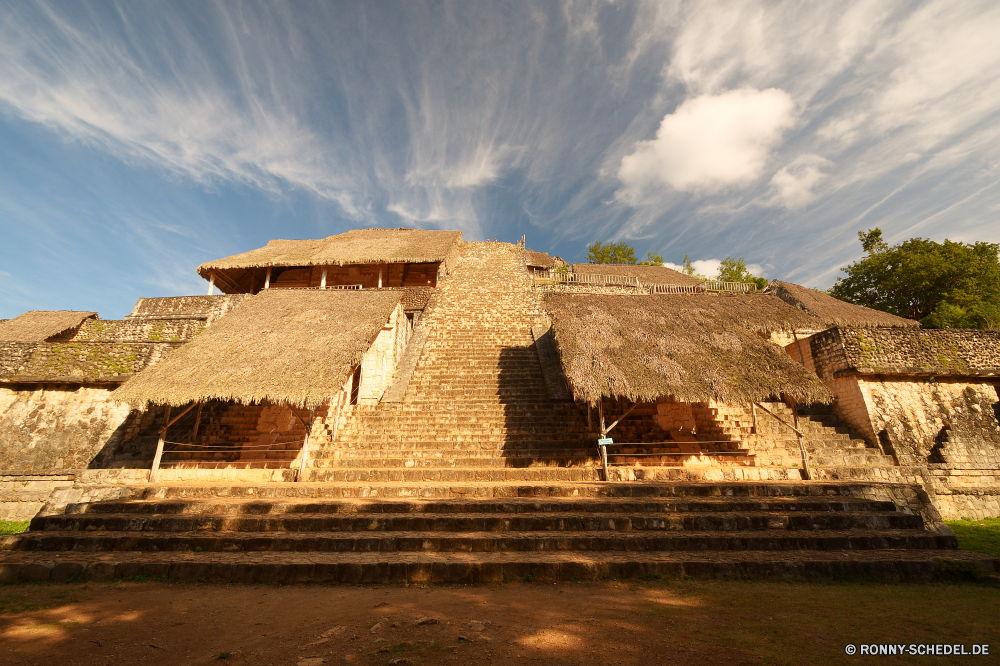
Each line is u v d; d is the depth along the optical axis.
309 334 10.04
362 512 6.52
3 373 10.53
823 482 7.95
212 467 9.41
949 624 3.69
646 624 3.66
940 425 10.62
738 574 4.98
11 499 9.86
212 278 18.72
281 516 6.37
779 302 11.67
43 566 5.10
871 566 5.07
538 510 6.52
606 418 10.62
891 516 6.44
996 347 11.34
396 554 5.39
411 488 7.32
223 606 4.20
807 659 3.04
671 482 7.98
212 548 5.65
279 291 12.55
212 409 11.53
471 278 21.67
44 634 3.59
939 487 9.55
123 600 4.39
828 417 11.28
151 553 5.58
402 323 14.20
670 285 21.81
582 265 26.00
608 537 5.64
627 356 9.13
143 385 8.52
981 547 6.66
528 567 4.94
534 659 3.05
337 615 3.92
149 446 10.49
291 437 10.03
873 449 10.15
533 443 9.68
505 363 13.60
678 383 8.45
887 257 19.78
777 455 9.69
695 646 3.24
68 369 10.87
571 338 9.69
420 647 3.23
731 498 6.99
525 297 19.25
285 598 4.42
